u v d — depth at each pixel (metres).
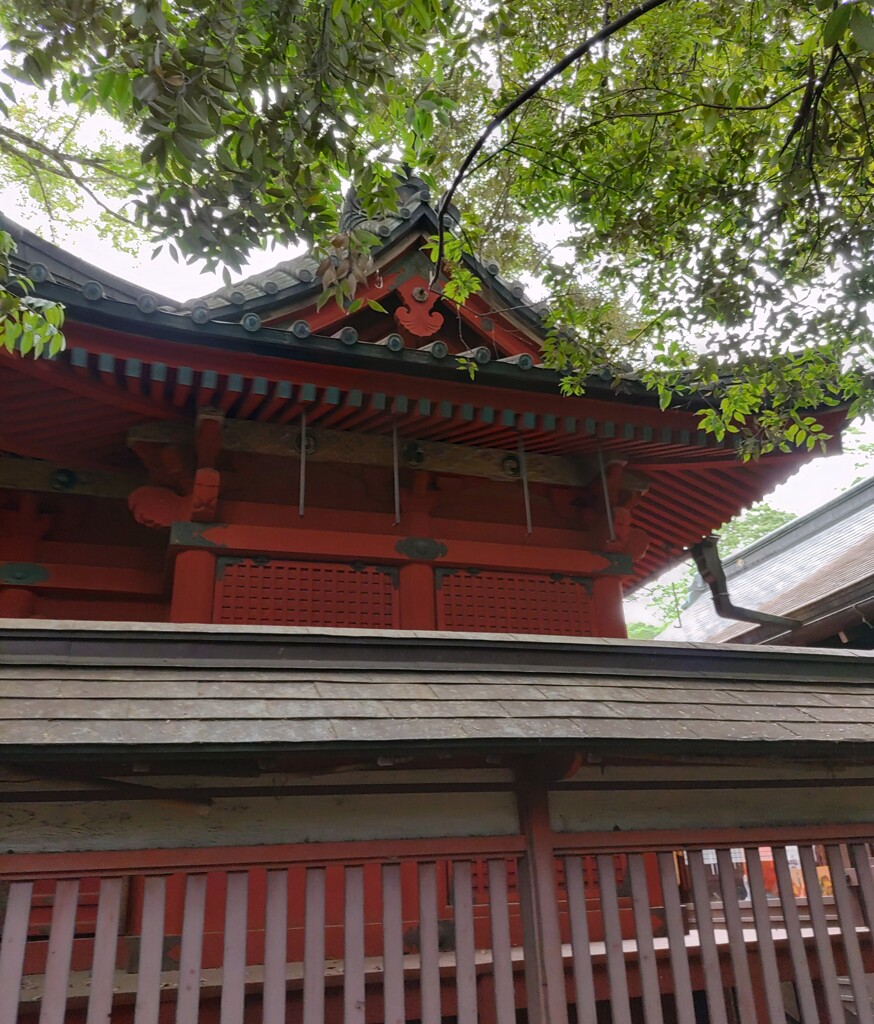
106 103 4.38
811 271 5.79
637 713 4.51
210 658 4.41
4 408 6.77
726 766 5.04
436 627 7.56
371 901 5.04
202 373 6.44
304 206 4.68
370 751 3.83
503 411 7.21
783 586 16.45
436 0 4.26
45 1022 3.53
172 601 6.90
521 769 4.60
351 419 7.37
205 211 4.46
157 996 3.68
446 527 7.97
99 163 5.00
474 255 6.71
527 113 6.12
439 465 7.96
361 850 4.18
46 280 5.66
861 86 5.32
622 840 4.63
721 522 10.03
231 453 7.45
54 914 3.71
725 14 5.54
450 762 4.50
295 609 7.20
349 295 5.17
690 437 7.76
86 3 4.08
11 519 7.58
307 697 4.16
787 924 4.75
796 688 5.35
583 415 7.40
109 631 4.30
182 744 3.58
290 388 6.69
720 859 4.77
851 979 4.74
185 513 7.09
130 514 8.01
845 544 15.72
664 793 4.87
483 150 6.83
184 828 4.03
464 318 7.97
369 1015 4.64
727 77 5.75
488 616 7.80
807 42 5.21
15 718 3.57
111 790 3.99
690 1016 4.36
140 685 4.05
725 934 6.06
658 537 10.60
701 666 5.34
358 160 4.70
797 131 5.27
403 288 7.73
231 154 4.60
